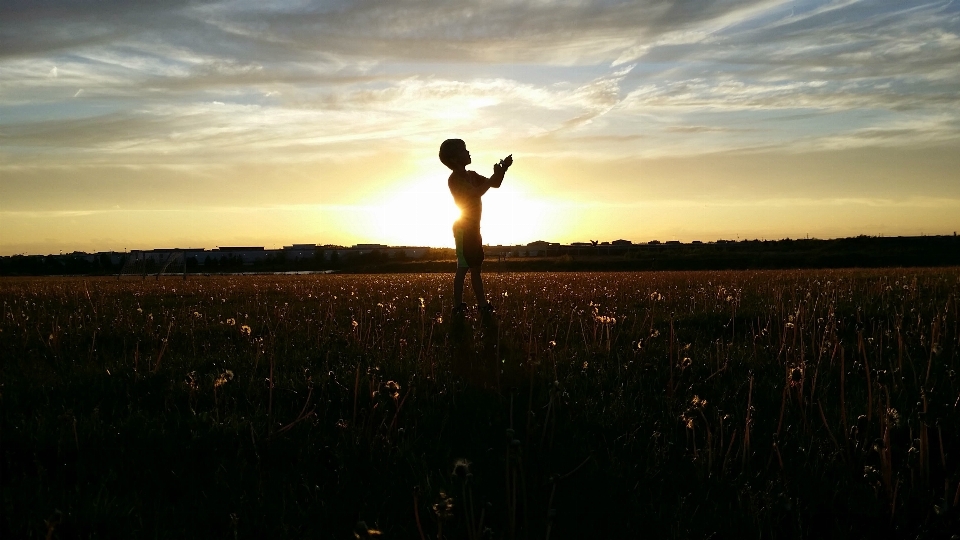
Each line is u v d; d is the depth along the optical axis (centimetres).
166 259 4041
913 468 299
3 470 313
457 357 535
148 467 319
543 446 338
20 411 401
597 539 256
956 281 1248
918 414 336
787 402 397
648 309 862
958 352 504
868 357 505
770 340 600
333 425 371
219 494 290
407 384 448
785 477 299
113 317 892
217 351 596
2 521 260
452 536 256
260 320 832
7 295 1402
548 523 242
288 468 319
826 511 275
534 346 550
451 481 295
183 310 965
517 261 5325
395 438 350
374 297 1189
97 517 264
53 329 701
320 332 687
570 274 2523
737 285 1352
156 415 390
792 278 1648
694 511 271
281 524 262
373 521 266
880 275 1680
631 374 479
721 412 384
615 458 320
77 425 362
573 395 420
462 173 793
